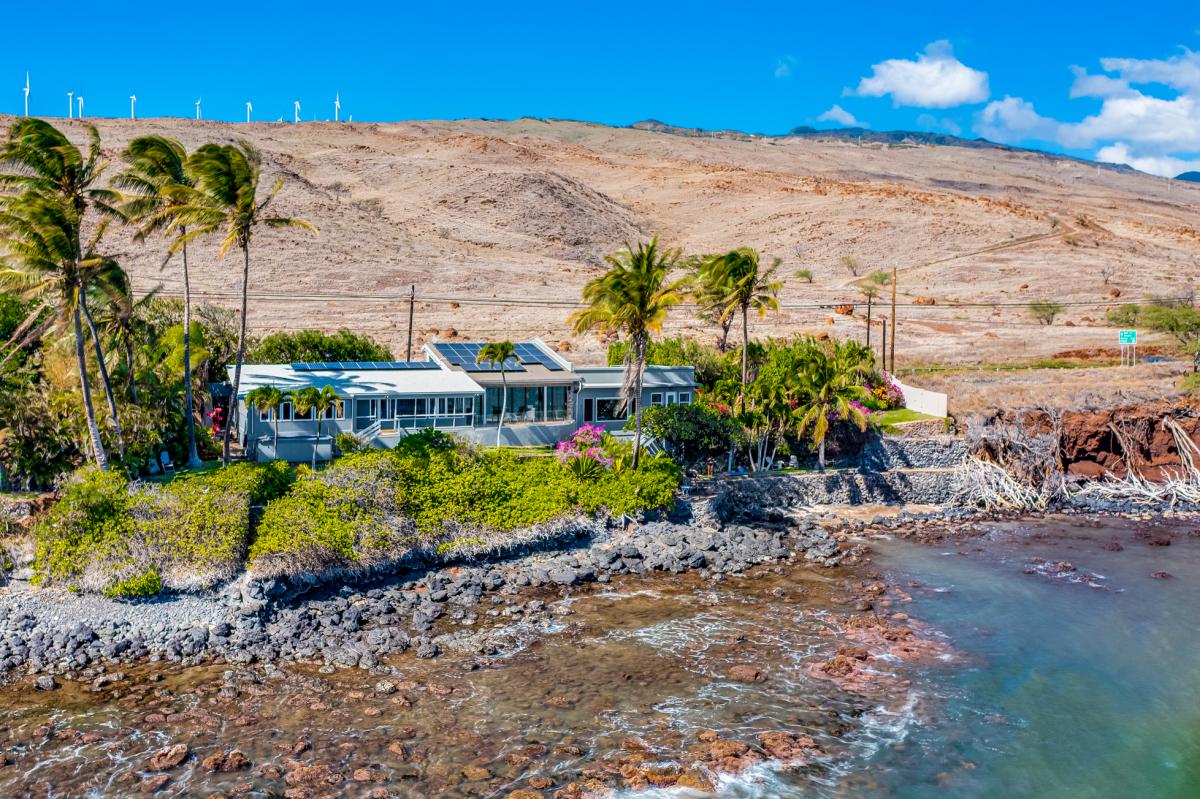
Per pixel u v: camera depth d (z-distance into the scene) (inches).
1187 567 1657.2
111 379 1636.3
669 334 3577.8
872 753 972.6
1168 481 2183.8
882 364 2982.3
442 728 1003.3
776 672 1170.0
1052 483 2140.7
